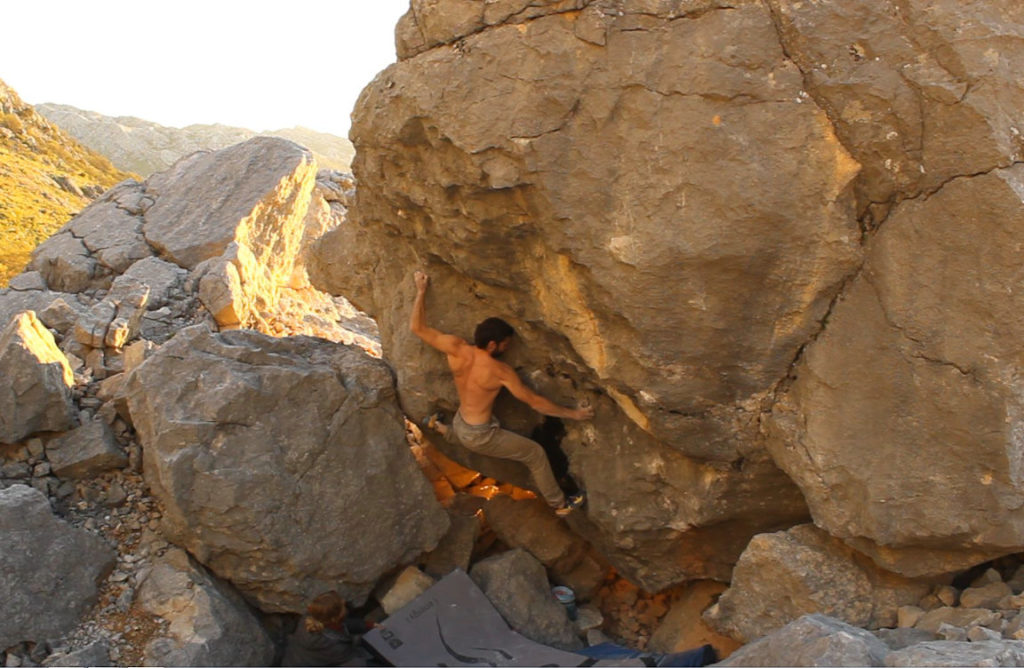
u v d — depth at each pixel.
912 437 4.90
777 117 4.80
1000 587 5.13
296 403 6.34
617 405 6.20
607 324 5.38
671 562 6.52
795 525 5.96
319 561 6.21
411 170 5.77
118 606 5.86
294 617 6.43
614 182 5.02
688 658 5.90
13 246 21.78
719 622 5.74
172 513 6.02
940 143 4.63
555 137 5.04
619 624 7.14
